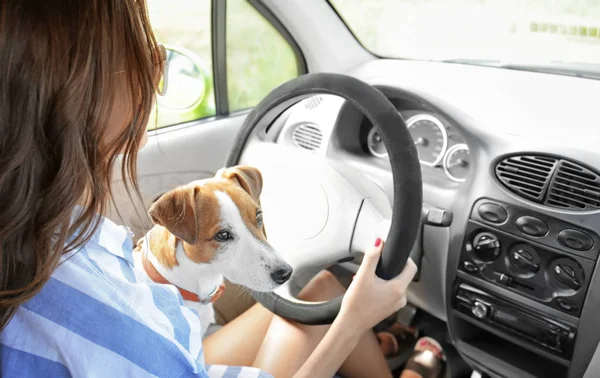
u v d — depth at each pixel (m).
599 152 1.21
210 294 1.17
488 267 1.36
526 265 1.30
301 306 1.23
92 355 0.53
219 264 1.09
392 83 1.55
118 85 0.53
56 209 0.48
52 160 0.48
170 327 0.61
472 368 1.61
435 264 1.49
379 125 1.08
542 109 1.39
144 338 0.55
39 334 0.52
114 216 1.50
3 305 0.50
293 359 1.24
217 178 1.15
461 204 1.38
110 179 0.59
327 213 1.32
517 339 1.36
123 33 0.51
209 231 1.06
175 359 0.58
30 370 0.53
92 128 0.50
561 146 1.24
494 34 1.67
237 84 2.01
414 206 1.04
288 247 1.38
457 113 1.41
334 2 1.91
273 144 1.44
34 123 0.46
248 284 1.10
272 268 1.08
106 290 0.55
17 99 0.45
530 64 1.62
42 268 0.50
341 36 1.94
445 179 1.49
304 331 1.26
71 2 0.46
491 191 1.32
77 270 0.54
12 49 0.44
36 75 0.45
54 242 0.52
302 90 1.25
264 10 1.89
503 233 1.31
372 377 1.46
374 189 1.33
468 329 1.50
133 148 0.57
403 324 1.78
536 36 1.60
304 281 1.42
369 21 1.89
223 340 1.33
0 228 0.47
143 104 0.55
